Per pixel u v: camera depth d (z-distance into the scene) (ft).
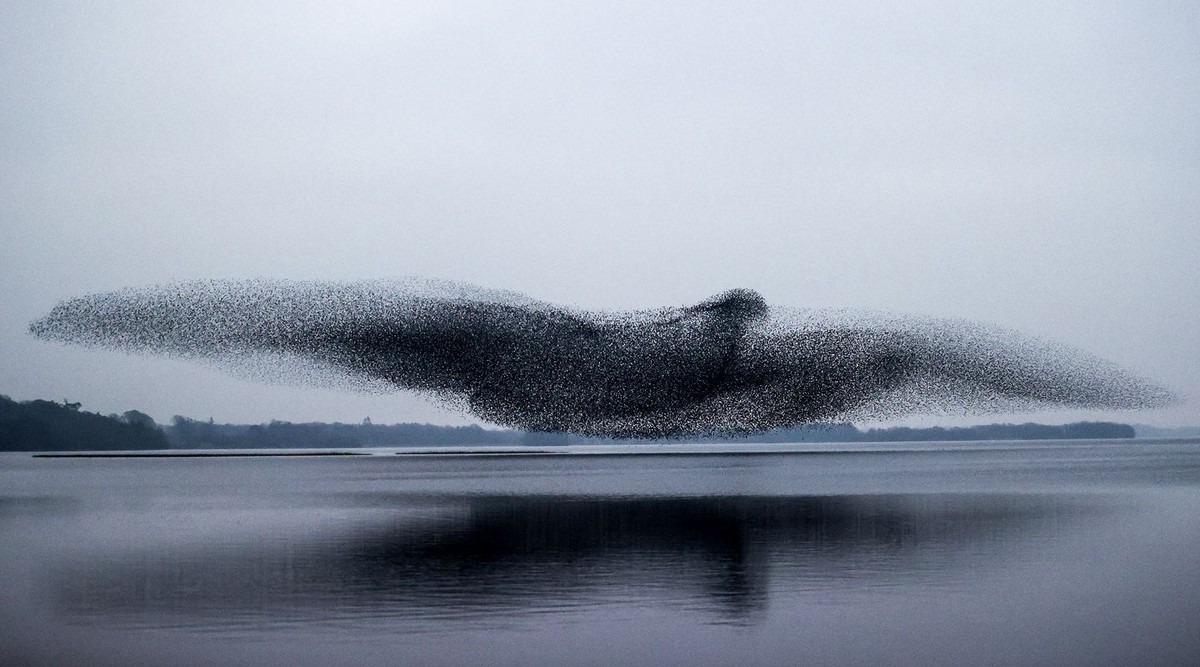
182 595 48.03
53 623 42.37
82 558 59.41
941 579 51.80
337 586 50.06
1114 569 54.65
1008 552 60.59
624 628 41.32
